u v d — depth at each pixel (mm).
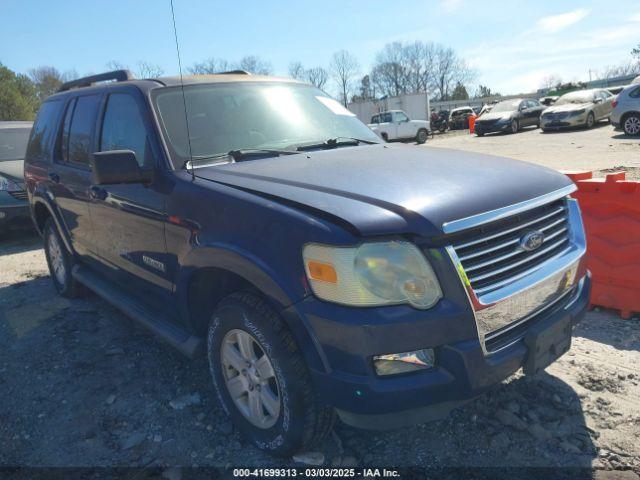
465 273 2150
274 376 2453
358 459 2613
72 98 4523
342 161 2906
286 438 2461
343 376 2131
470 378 2152
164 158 3086
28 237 8414
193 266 2762
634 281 3863
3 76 42875
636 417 2801
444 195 2295
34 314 4742
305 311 2195
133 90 3520
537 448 2611
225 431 2904
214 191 2682
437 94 83312
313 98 4043
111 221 3662
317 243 2148
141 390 3367
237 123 3443
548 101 37688
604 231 3975
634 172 9953
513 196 2410
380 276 2088
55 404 3268
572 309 2643
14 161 8523
